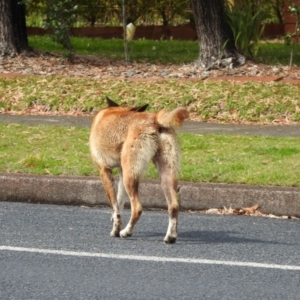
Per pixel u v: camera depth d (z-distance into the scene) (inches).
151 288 391.9
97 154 502.0
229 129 796.0
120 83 943.7
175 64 1109.1
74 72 1036.5
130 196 478.3
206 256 448.8
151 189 570.3
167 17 1611.7
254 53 1101.7
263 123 843.4
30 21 1684.3
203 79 973.2
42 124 802.2
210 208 564.1
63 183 582.9
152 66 1082.7
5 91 928.3
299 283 403.5
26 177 589.6
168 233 473.1
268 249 465.4
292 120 849.5
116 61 1138.7
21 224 516.4
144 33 1587.1
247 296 382.3
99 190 578.2
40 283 398.0
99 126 501.4
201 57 1059.3
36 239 479.8
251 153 657.0
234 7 1109.7
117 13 1601.9
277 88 911.0
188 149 674.8
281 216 553.9
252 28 1088.8
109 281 402.0
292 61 1123.3
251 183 576.7
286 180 577.9
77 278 406.3
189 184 570.3
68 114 881.5
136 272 417.4
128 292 385.4
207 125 822.5
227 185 569.3
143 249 462.0
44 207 570.9
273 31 1578.5
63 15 1107.9
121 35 1569.9
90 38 1521.9
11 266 425.4
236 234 500.1
